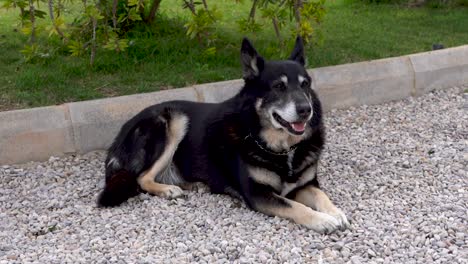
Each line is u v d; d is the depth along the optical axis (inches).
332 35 175.9
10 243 98.4
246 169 105.5
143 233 100.3
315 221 99.0
